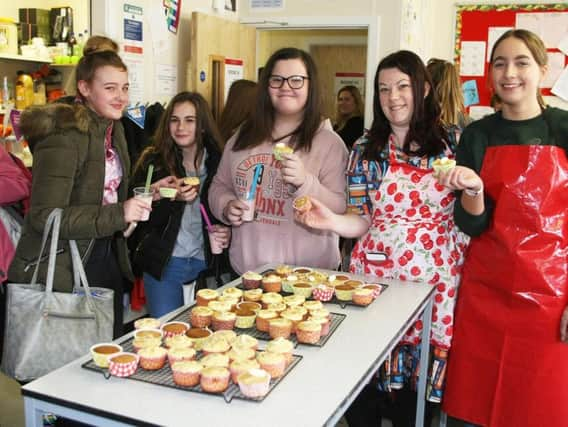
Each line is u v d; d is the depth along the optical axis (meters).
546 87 5.35
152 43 3.77
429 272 2.32
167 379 1.46
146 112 3.43
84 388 1.41
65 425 2.15
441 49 5.71
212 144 2.83
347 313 1.95
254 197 2.42
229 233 2.74
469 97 5.64
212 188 2.67
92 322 1.95
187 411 1.31
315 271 2.31
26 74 4.58
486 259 2.23
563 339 2.12
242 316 1.81
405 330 1.89
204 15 3.90
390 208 2.35
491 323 2.23
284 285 2.14
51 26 4.78
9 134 4.16
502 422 2.24
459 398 2.33
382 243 2.36
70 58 4.47
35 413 1.40
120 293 2.45
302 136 2.42
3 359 1.98
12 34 4.44
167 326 1.73
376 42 4.46
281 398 1.38
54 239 1.96
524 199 2.09
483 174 2.18
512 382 2.20
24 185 2.47
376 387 2.52
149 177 2.11
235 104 3.43
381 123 2.38
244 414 1.30
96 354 1.50
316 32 6.07
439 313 2.34
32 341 1.91
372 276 2.38
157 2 3.79
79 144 2.08
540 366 2.15
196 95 2.80
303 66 2.36
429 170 2.29
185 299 2.86
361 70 6.17
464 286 2.32
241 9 4.75
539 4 5.32
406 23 4.54
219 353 1.55
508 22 5.45
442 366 2.39
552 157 2.06
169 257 2.73
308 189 2.28
